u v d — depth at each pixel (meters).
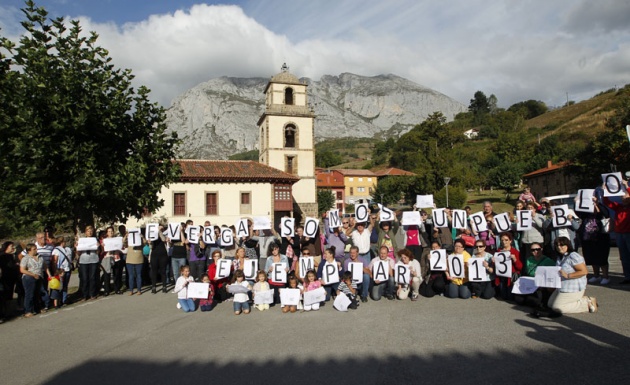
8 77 10.98
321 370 5.87
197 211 38.28
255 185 40.19
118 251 13.02
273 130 49.00
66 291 11.71
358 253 11.10
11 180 11.41
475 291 10.25
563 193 56.91
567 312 8.00
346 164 157.00
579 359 5.76
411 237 12.02
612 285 10.41
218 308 10.45
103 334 8.30
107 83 12.41
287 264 10.75
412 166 113.31
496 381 5.22
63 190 11.62
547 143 92.31
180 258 13.27
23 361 6.80
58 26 11.87
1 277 9.87
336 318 8.83
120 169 12.53
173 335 8.03
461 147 114.12
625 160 33.88
